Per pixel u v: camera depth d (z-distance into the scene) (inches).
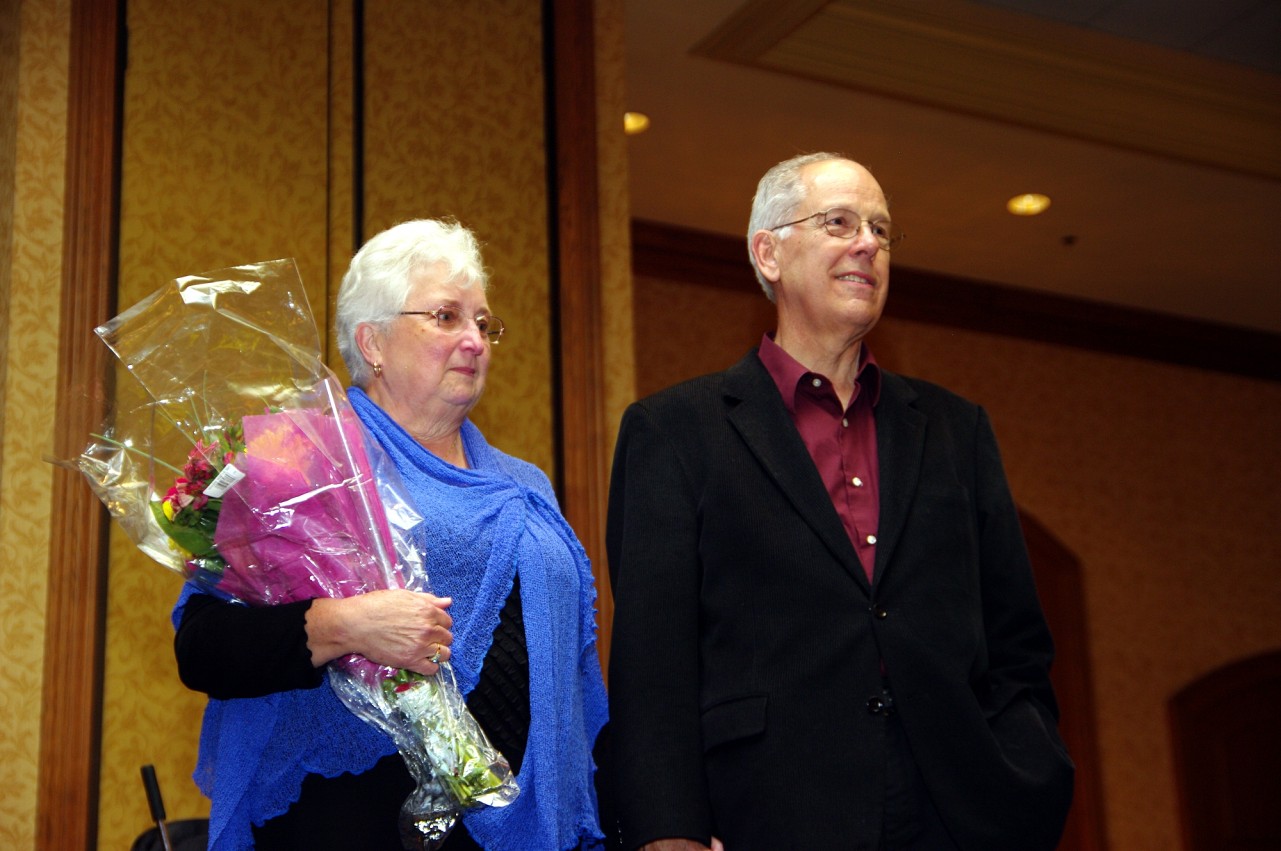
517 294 173.5
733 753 75.7
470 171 175.0
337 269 165.5
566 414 171.6
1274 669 344.8
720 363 301.3
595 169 181.0
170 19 162.9
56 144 154.6
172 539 68.9
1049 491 335.3
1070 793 76.5
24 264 150.8
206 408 69.9
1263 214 285.9
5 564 144.0
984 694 80.7
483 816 73.8
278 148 165.5
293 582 69.9
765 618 77.9
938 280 322.7
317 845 71.2
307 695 73.0
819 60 225.3
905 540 80.3
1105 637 334.0
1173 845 328.5
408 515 72.9
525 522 81.0
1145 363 352.2
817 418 84.9
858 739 74.9
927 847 75.0
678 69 227.8
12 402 147.3
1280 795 338.0
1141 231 295.9
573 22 183.5
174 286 72.5
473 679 74.5
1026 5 226.1
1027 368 338.3
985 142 253.3
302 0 170.9
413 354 79.7
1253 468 357.7
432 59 176.1
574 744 79.5
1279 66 245.6
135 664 147.6
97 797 143.5
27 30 156.1
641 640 78.3
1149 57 240.4
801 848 72.9
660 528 80.7
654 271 297.7
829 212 86.4
